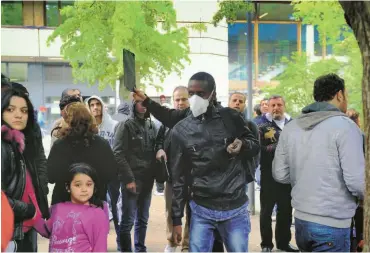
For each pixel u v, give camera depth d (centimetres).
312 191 354
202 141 382
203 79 387
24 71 2108
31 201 368
